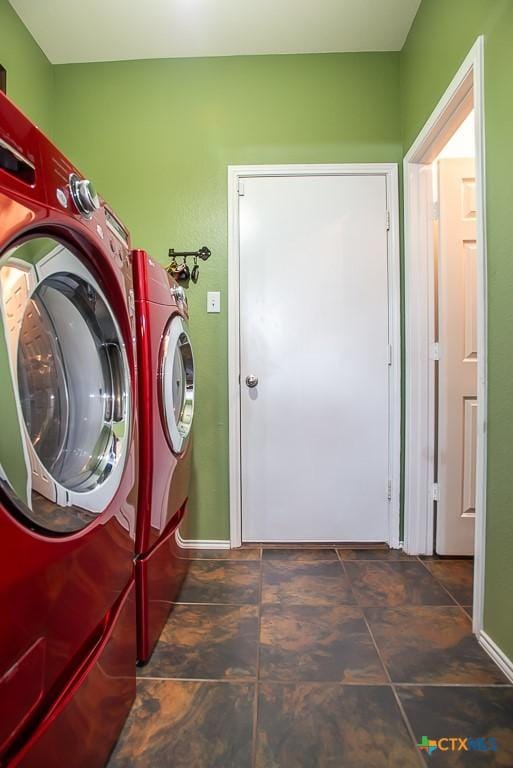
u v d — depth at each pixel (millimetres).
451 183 1992
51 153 705
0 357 552
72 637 736
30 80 1937
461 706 1105
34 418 851
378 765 939
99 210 905
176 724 1041
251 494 2152
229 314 2109
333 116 2107
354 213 2115
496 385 1296
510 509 1221
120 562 961
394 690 1159
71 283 858
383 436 2133
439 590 1700
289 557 2023
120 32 1945
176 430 1481
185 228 2127
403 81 2062
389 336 2121
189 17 1866
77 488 832
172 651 1319
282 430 2141
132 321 1113
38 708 658
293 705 1104
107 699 912
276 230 2123
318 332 2127
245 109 2113
